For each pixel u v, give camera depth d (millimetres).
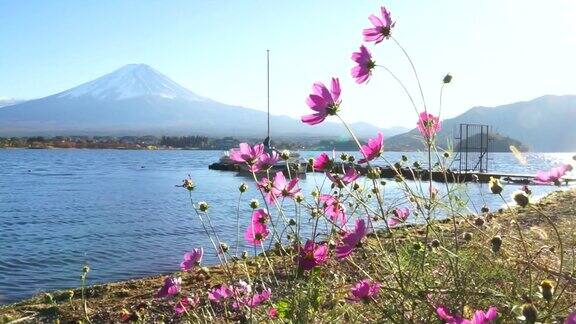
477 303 1828
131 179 55406
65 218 24984
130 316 3445
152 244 16984
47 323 4684
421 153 2385
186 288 4496
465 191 2488
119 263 14055
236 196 33406
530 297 1555
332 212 2264
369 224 1871
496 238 1737
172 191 40062
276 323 1996
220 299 2303
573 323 1193
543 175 1784
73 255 15539
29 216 25953
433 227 2135
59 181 52438
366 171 2059
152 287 5930
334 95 1867
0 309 5242
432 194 2174
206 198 32438
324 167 2143
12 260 14875
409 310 1792
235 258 2525
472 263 1911
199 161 115812
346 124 1896
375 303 1686
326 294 2119
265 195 2293
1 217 25547
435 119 2088
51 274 12828
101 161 110875
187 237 17859
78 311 5023
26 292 10812
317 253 1958
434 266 2168
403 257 2160
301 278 2027
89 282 11789
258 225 2240
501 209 2758
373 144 1971
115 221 23453
